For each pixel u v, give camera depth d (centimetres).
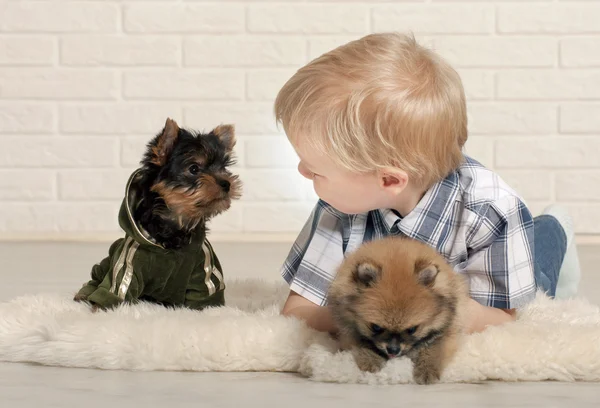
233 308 264
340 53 240
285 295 308
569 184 533
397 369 205
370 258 205
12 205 539
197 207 278
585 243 530
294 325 229
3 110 535
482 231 244
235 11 531
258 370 221
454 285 210
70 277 392
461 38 530
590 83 529
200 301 284
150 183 279
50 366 225
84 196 538
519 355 212
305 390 200
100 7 534
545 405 189
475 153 534
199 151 283
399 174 236
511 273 243
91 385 204
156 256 274
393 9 530
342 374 207
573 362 212
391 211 254
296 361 220
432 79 239
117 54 534
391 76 234
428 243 248
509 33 529
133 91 535
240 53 533
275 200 534
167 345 221
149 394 196
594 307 278
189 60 533
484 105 531
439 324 201
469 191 248
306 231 274
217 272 291
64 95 535
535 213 534
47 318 236
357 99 231
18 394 196
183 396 194
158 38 533
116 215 539
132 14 533
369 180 239
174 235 278
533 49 530
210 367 220
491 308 241
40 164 537
